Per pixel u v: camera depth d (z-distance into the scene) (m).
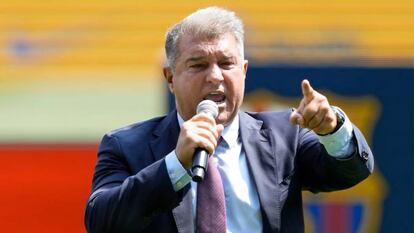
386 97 18.84
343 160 8.05
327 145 8.03
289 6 37.00
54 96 37.00
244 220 8.17
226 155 8.41
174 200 7.72
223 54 8.14
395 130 18.83
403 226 18.53
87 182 20.67
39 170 20.55
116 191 7.84
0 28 38.03
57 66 37.69
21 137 33.91
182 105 8.39
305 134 8.75
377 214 18.50
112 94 37.19
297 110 7.72
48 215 20.39
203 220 8.03
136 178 7.74
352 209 18.38
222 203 8.10
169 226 8.08
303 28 36.22
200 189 8.16
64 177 20.58
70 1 38.38
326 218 18.28
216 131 7.54
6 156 20.56
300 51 34.28
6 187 20.45
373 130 18.84
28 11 38.38
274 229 8.11
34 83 37.47
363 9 36.91
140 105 36.34
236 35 8.28
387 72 18.84
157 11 38.06
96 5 38.28
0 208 20.33
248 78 18.48
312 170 8.58
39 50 37.78
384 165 18.72
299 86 18.53
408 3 37.16
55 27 38.06
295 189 8.44
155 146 8.51
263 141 8.55
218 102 8.20
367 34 36.19
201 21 8.22
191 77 8.19
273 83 18.50
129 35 37.84
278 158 8.45
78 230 20.42
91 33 37.97
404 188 18.64
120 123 35.19
